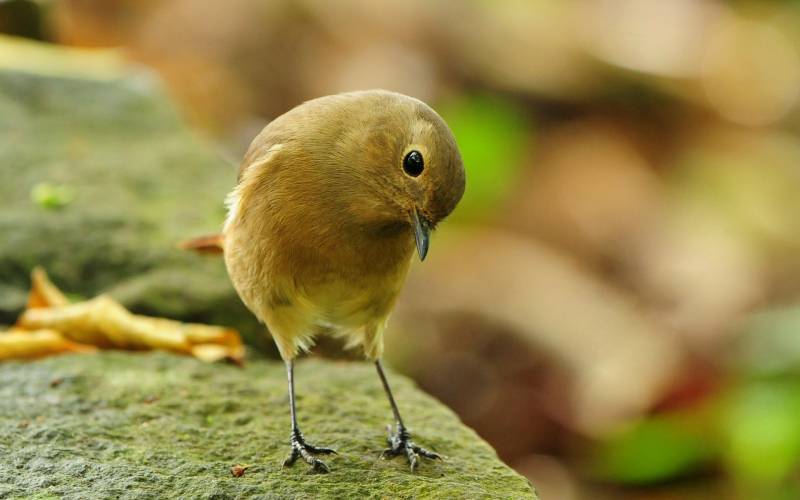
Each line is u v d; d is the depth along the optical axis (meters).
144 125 12.34
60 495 6.02
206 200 10.72
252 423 7.33
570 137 19.09
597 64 19.44
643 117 19.56
